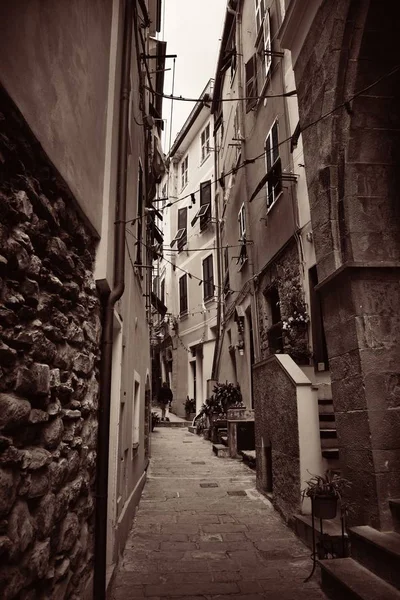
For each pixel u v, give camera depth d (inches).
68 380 100.4
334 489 151.9
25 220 76.1
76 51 109.0
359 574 128.8
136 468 241.8
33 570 73.7
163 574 153.8
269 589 141.4
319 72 174.1
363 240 157.1
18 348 72.8
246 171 460.8
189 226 829.8
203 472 338.6
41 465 77.9
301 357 287.6
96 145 131.3
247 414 409.7
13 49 70.1
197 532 200.2
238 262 500.1
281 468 221.8
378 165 161.5
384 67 158.2
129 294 212.7
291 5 192.7
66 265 100.3
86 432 115.8
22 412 71.2
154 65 385.7
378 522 135.2
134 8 200.5
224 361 589.6
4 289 68.2
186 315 808.9
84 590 110.0
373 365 146.1
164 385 756.0
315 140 177.0
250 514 228.2
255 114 435.5
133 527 207.9
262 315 400.2
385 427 141.8
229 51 525.0
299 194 309.3
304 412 196.7
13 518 67.2
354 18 155.9
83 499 112.8
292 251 323.6
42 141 83.1
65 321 98.0
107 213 136.9
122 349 176.2
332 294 164.9
